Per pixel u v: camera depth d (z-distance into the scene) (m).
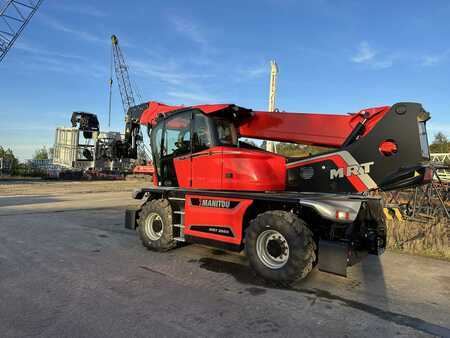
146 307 3.30
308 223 4.18
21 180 30.97
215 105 5.13
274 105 14.36
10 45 28.28
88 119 20.86
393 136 4.14
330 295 3.74
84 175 32.25
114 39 48.66
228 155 4.82
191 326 2.92
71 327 2.86
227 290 3.83
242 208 4.41
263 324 2.99
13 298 3.47
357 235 4.20
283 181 4.98
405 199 11.88
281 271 3.90
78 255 5.23
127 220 6.20
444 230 7.11
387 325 3.02
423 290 3.94
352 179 4.43
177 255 5.34
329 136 4.81
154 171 6.10
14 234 6.75
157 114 6.39
